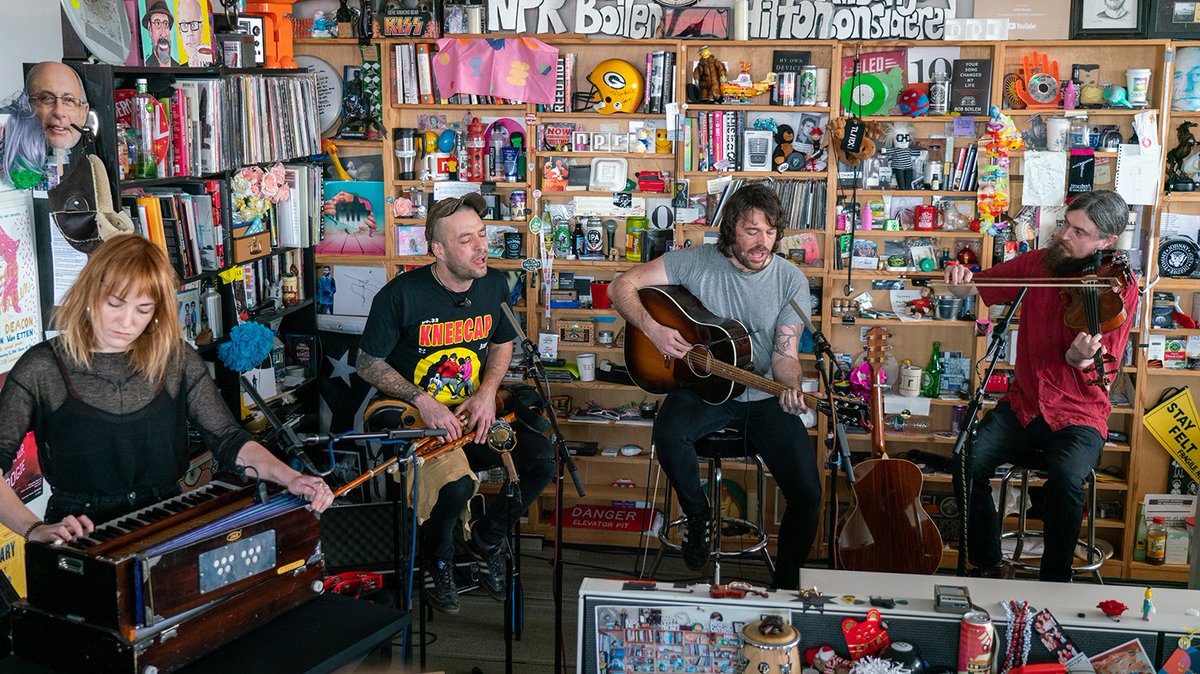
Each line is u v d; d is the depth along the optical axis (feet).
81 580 6.50
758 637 7.35
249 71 14.15
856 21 14.83
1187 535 15.29
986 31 14.65
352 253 16.46
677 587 7.92
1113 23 14.47
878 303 15.90
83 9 10.67
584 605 7.83
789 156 15.35
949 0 14.73
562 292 16.02
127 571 6.42
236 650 6.99
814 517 11.97
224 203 13.43
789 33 15.02
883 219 15.46
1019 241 15.08
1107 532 15.93
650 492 16.55
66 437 8.23
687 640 7.79
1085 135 14.92
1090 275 11.75
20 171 10.40
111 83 10.89
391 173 16.05
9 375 8.11
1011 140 14.66
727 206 12.39
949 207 15.42
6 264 10.71
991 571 12.70
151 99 11.80
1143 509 15.47
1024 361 12.61
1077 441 11.91
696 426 12.23
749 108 15.05
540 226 15.64
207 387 8.77
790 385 11.83
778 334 12.46
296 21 15.90
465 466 11.68
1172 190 14.73
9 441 7.97
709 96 15.08
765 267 12.57
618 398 16.66
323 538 12.82
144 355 8.23
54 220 10.94
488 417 11.45
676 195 15.43
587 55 15.84
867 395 15.57
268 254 14.71
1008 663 7.64
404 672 8.53
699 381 12.19
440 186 16.03
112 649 6.47
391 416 11.43
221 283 13.76
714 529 13.05
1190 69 14.69
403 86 15.75
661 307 12.37
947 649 7.66
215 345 13.57
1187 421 15.16
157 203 11.99
